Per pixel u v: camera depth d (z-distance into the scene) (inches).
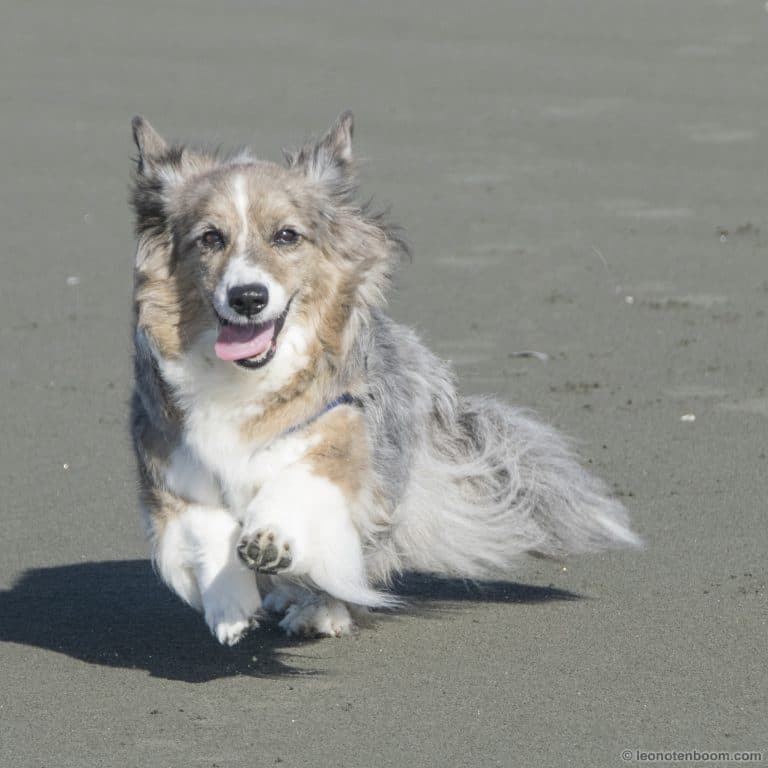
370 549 411.5
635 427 585.9
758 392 625.0
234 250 395.5
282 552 371.9
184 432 395.9
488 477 454.6
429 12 1824.6
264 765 333.1
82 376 668.1
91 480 542.3
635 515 498.0
